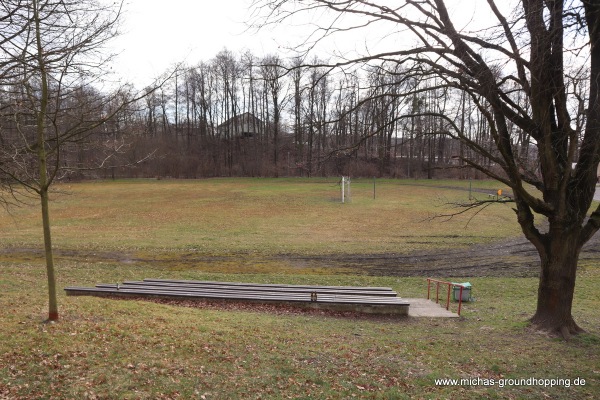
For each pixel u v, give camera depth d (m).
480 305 13.54
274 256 22.20
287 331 9.38
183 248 23.66
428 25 8.63
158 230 29.20
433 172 66.94
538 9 7.45
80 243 24.69
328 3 8.42
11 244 24.17
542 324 9.88
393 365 7.41
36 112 7.51
